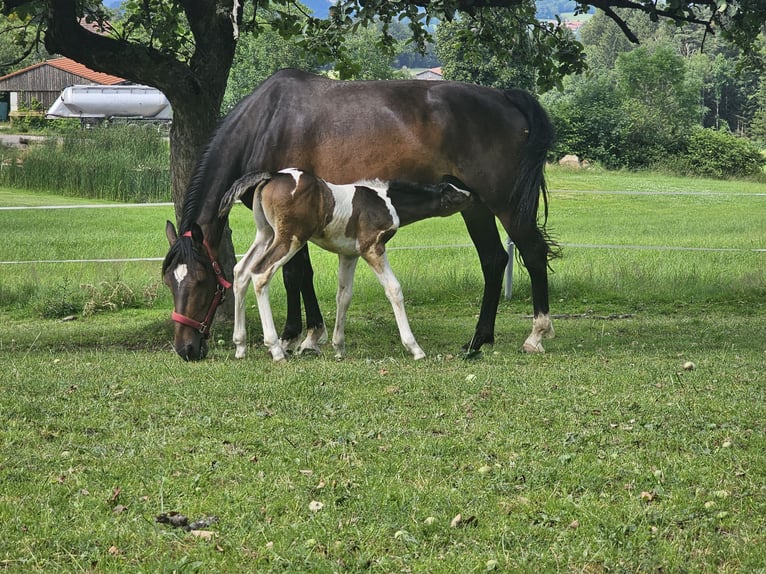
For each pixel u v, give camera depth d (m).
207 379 6.89
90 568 3.66
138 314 12.49
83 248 16.58
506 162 8.86
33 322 12.00
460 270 14.19
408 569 3.67
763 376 7.12
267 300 8.06
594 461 4.91
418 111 8.66
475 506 4.29
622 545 3.88
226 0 9.38
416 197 8.25
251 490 4.47
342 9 8.62
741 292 13.04
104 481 4.58
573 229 21.27
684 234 20.02
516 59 12.12
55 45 9.67
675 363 7.84
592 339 9.97
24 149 31.33
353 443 5.21
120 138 29.08
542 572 3.64
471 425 5.60
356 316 12.00
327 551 3.82
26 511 4.16
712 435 5.37
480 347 9.35
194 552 3.80
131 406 6.03
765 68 10.85
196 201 8.52
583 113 53.72
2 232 18.80
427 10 9.20
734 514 4.20
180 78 9.95
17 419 5.62
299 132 8.60
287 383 6.66
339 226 7.97
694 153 52.22
